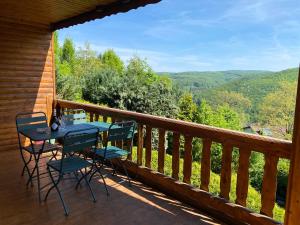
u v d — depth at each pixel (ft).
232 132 9.02
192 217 9.66
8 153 16.57
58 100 18.80
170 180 11.25
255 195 12.96
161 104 40.47
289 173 7.06
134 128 12.43
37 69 18.30
